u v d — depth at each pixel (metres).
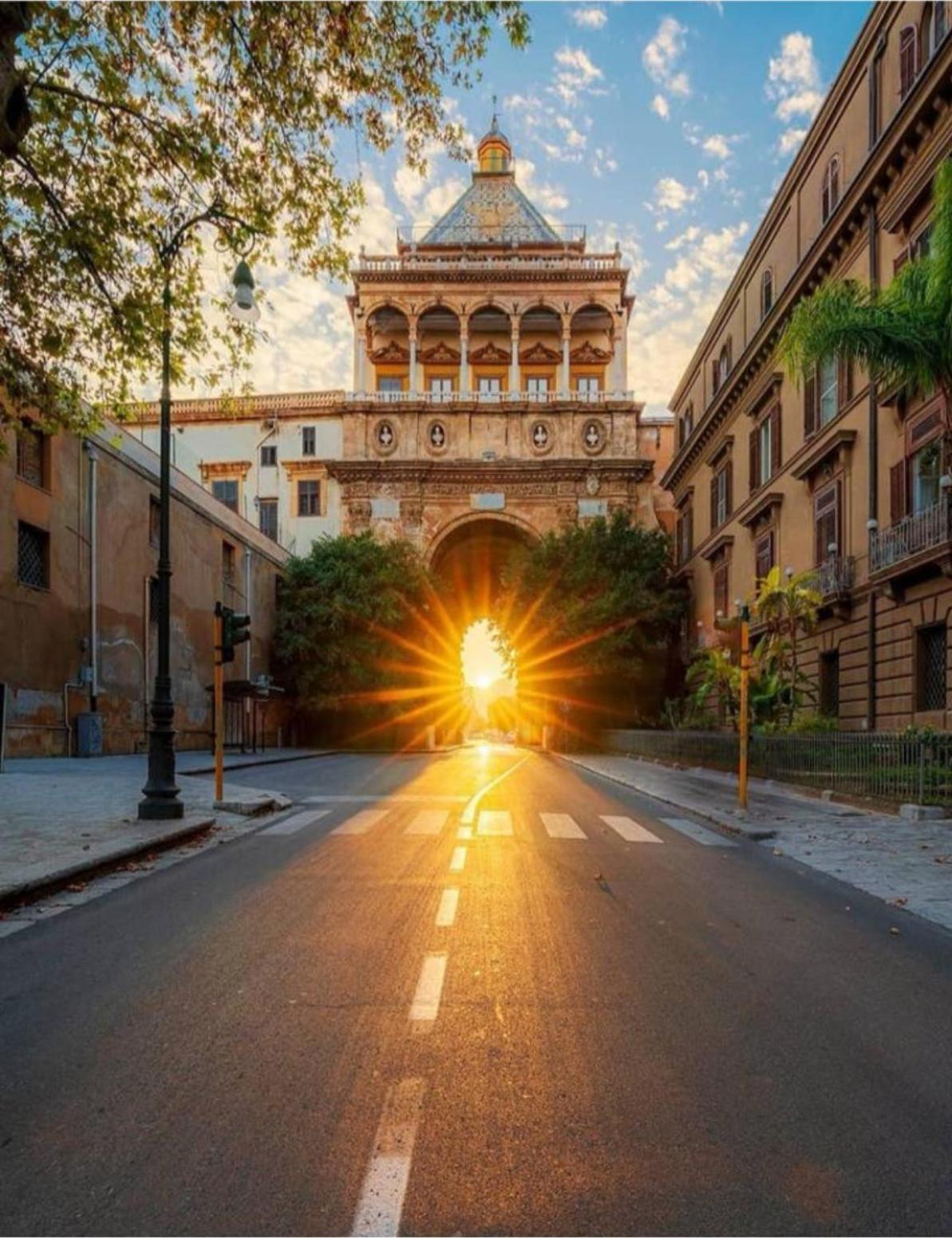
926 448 19.06
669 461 53.31
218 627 13.37
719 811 13.10
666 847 9.94
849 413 23.19
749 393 31.56
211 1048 3.90
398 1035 4.05
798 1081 3.60
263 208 10.55
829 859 9.16
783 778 17.83
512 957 5.31
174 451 51.38
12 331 10.58
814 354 15.47
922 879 8.09
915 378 15.45
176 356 11.85
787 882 7.96
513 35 9.26
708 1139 3.10
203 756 27.27
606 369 52.09
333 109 9.84
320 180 10.50
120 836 9.41
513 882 7.66
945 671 18.50
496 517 49.88
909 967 5.29
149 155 10.22
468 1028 4.14
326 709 42.78
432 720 49.25
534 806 14.39
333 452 50.94
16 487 21.22
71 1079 3.57
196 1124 3.19
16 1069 3.68
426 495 49.88
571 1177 2.84
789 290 25.95
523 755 39.19
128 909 6.62
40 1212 2.64
